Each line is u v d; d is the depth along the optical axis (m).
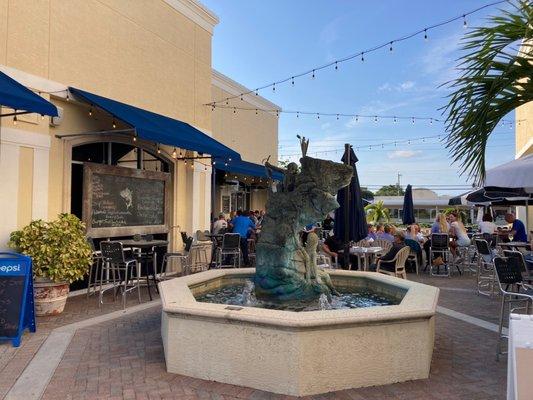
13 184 7.66
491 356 5.03
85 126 9.65
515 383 2.54
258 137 22.69
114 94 10.43
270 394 3.89
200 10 13.66
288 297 5.74
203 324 4.25
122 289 8.84
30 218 7.97
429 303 4.54
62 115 8.99
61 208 8.99
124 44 10.74
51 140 8.82
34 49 8.30
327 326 3.88
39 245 6.93
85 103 9.36
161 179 11.80
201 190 13.41
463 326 6.41
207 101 14.28
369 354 4.08
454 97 3.99
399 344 4.20
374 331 4.10
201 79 13.95
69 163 9.18
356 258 11.81
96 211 9.81
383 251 12.02
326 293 5.91
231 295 6.56
